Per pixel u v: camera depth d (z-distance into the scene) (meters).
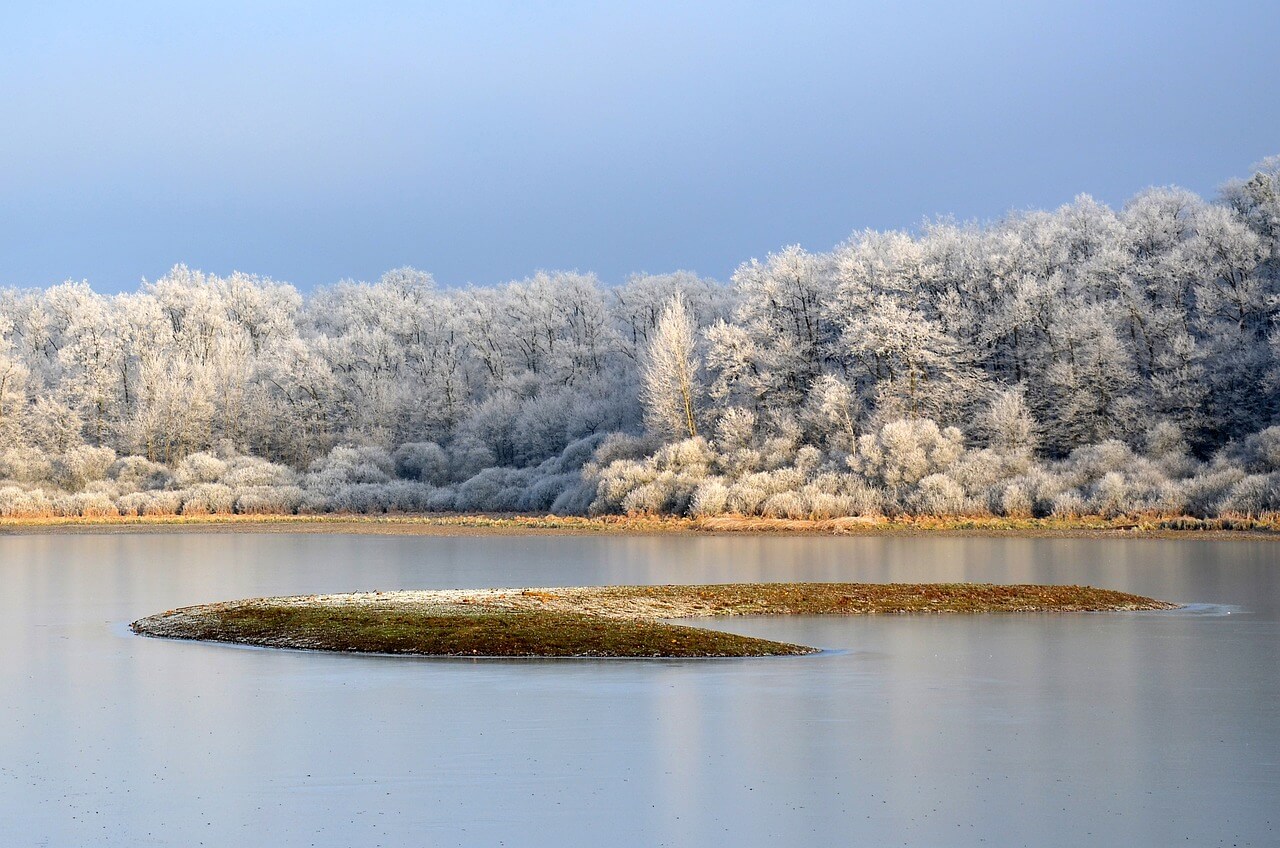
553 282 176.25
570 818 21.81
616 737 27.91
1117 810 22.20
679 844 20.45
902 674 36.22
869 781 24.19
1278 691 33.34
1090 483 104.69
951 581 63.62
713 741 27.48
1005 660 38.88
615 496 119.50
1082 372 113.12
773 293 134.88
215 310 181.25
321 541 102.19
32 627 47.91
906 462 108.31
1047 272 128.50
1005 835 20.86
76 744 27.38
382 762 25.70
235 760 25.94
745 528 106.19
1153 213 131.25
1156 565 71.06
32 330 176.88
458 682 34.94
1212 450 107.44
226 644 42.59
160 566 77.75
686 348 128.50
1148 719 29.72
